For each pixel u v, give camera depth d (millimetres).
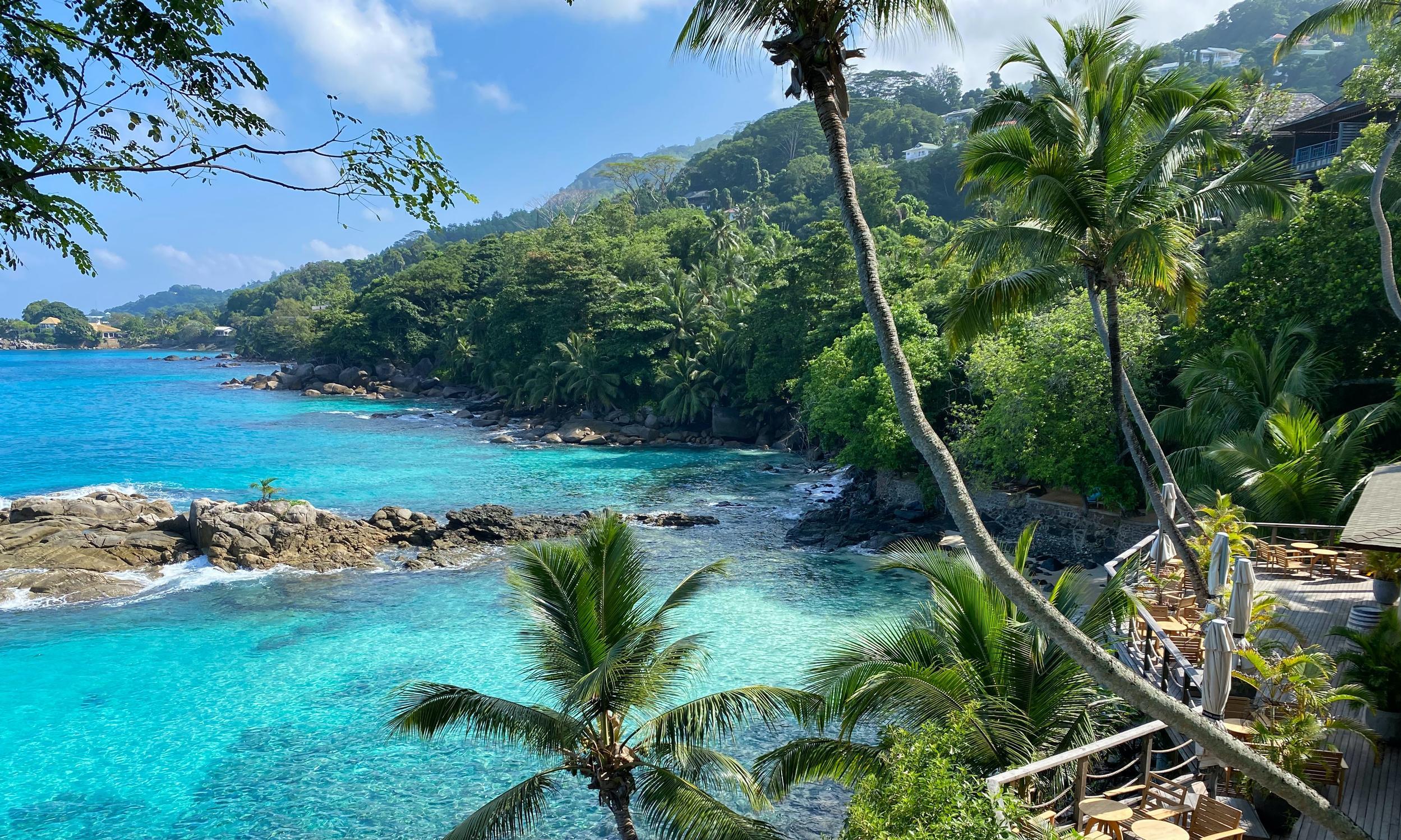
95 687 24391
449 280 128875
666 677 14070
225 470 59500
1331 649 15641
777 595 31953
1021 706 13016
